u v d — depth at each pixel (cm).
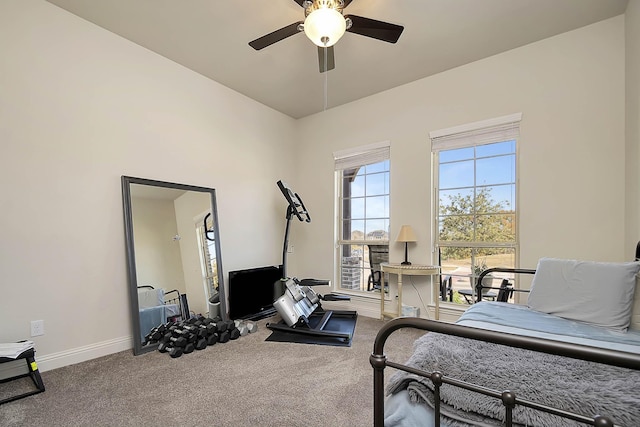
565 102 266
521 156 285
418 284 346
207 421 163
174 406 177
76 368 228
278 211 436
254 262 398
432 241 339
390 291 368
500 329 161
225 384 204
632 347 134
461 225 325
